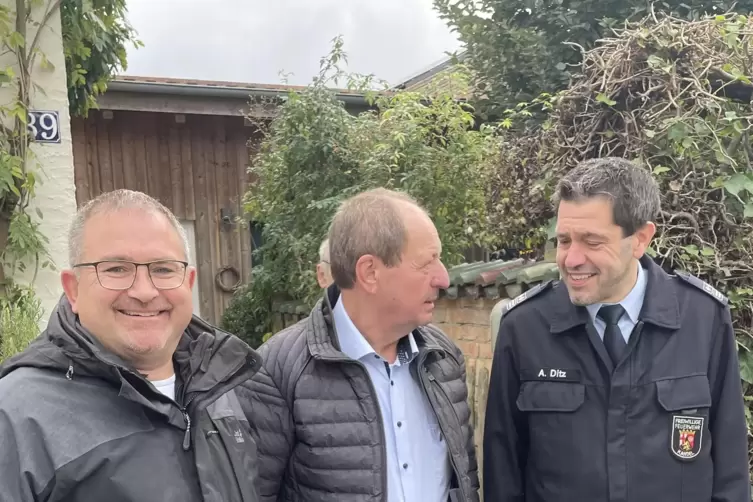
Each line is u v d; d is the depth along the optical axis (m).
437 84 6.15
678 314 1.70
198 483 1.29
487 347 3.48
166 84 6.07
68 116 3.55
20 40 3.25
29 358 1.24
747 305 2.25
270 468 1.54
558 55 5.61
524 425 1.85
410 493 1.55
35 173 3.38
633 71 2.36
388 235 1.51
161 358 1.36
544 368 1.75
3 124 3.28
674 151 2.28
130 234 1.28
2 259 3.29
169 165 6.77
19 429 1.13
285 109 5.38
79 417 1.19
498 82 6.09
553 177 2.64
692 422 1.63
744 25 2.37
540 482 1.74
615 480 1.61
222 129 6.99
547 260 3.26
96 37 4.33
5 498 1.08
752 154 2.33
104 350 1.27
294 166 5.36
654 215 1.67
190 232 6.89
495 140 4.85
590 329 1.71
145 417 1.28
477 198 4.70
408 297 1.54
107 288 1.26
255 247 7.21
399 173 4.82
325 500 1.48
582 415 1.68
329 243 1.64
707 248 2.27
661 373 1.65
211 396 1.40
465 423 1.76
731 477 1.67
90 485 1.16
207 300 6.99
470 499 1.67
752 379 2.25
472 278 3.45
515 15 5.96
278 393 1.56
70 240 1.32
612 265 1.62
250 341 6.43
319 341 1.58
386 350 1.65
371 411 1.53
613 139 2.43
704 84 2.28
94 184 6.43
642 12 5.18
